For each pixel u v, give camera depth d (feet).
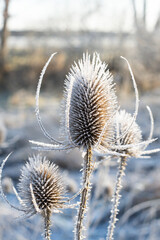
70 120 8.17
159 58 79.51
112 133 8.56
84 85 8.48
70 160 39.73
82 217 7.76
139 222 26.48
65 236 23.85
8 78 96.58
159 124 52.39
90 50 87.56
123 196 30.73
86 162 7.90
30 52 100.78
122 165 8.95
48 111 61.21
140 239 23.67
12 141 25.85
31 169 8.60
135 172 35.50
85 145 7.91
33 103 75.72
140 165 38.19
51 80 87.20
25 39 107.55
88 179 7.83
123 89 67.36
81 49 89.51
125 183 32.78
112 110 8.56
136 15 88.79
